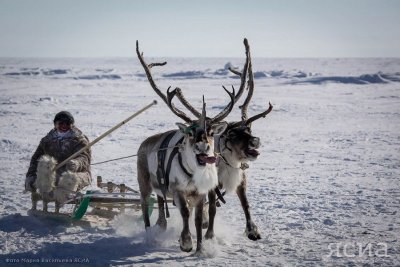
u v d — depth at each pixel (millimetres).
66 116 21875
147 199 19469
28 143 45812
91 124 61500
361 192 27156
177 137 17484
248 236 18375
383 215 22234
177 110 17391
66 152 21656
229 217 22156
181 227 20250
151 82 19125
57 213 20312
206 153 15734
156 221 20703
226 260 16266
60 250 17156
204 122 15977
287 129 58438
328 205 24234
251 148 17953
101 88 146875
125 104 92875
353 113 77875
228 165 18422
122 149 43094
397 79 169250
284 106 87375
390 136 52656
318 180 30828
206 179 16375
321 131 56781
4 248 17266
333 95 116312
